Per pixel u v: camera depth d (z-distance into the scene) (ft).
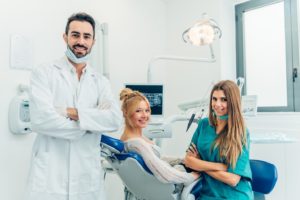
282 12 9.21
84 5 8.36
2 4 6.15
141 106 5.32
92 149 4.87
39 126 4.39
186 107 7.70
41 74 4.73
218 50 9.78
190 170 5.45
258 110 9.66
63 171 4.60
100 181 4.98
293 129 8.16
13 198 6.22
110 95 5.26
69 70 5.02
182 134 10.62
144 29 10.51
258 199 6.07
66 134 4.44
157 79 11.03
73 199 4.57
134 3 10.14
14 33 6.37
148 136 7.04
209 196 5.30
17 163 6.31
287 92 8.98
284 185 8.24
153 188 4.88
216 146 5.35
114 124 4.85
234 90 5.35
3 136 6.05
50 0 7.32
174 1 11.24
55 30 7.43
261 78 9.71
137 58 10.17
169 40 11.36
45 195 4.42
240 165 5.11
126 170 4.79
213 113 5.64
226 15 10.01
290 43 8.95
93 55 8.35
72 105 4.85
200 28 6.63
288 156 8.19
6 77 6.15
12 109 6.11
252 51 9.96
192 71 10.50
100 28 8.18
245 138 5.27
